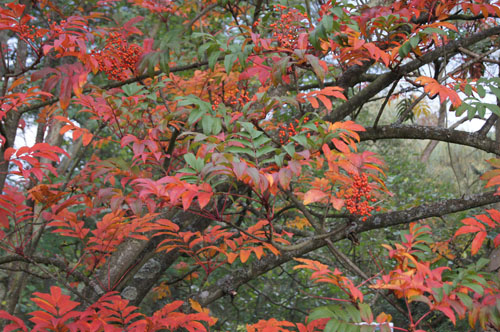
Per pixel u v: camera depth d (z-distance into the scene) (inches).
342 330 62.2
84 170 130.5
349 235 95.0
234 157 67.7
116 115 99.5
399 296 77.2
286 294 263.0
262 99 81.4
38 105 122.4
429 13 101.2
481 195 100.3
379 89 130.9
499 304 70.6
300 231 149.3
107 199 82.0
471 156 350.6
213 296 124.3
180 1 206.2
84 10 192.5
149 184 69.8
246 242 95.3
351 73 134.6
